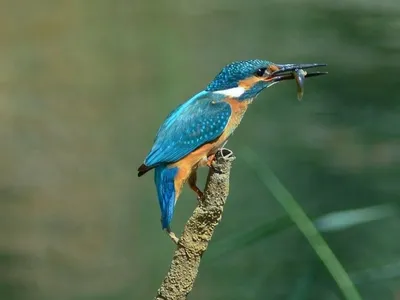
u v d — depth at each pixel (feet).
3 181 52.08
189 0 105.70
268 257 36.81
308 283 31.50
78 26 94.38
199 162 20.62
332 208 41.47
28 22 94.73
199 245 16.21
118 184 51.70
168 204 19.99
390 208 33.19
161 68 76.38
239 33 85.35
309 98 60.39
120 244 42.45
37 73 78.07
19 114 66.64
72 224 45.32
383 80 62.18
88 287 38.52
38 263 40.68
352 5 84.99
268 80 22.88
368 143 49.98
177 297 16.29
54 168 54.39
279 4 95.96
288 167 46.75
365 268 33.91
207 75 73.26
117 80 74.49
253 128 54.80
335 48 72.64
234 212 42.29
